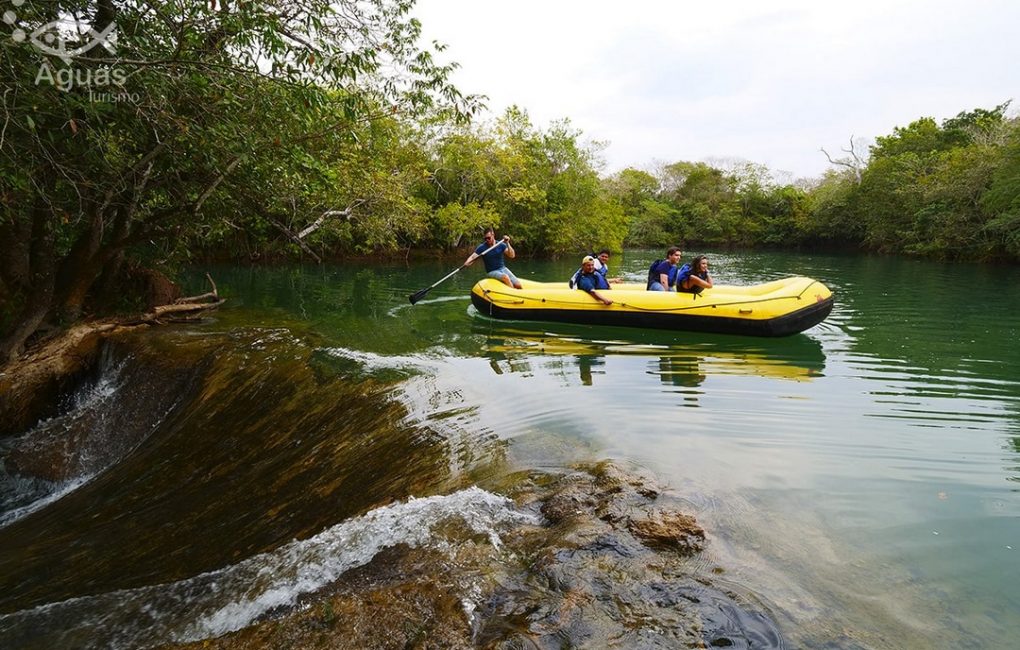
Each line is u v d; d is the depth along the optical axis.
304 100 4.98
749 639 1.87
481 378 5.09
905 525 2.62
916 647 1.84
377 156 10.86
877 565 2.31
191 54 4.82
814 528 2.59
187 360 5.62
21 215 5.64
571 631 1.90
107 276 7.27
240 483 3.62
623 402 4.44
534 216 22.72
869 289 11.76
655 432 3.80
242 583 2.40
